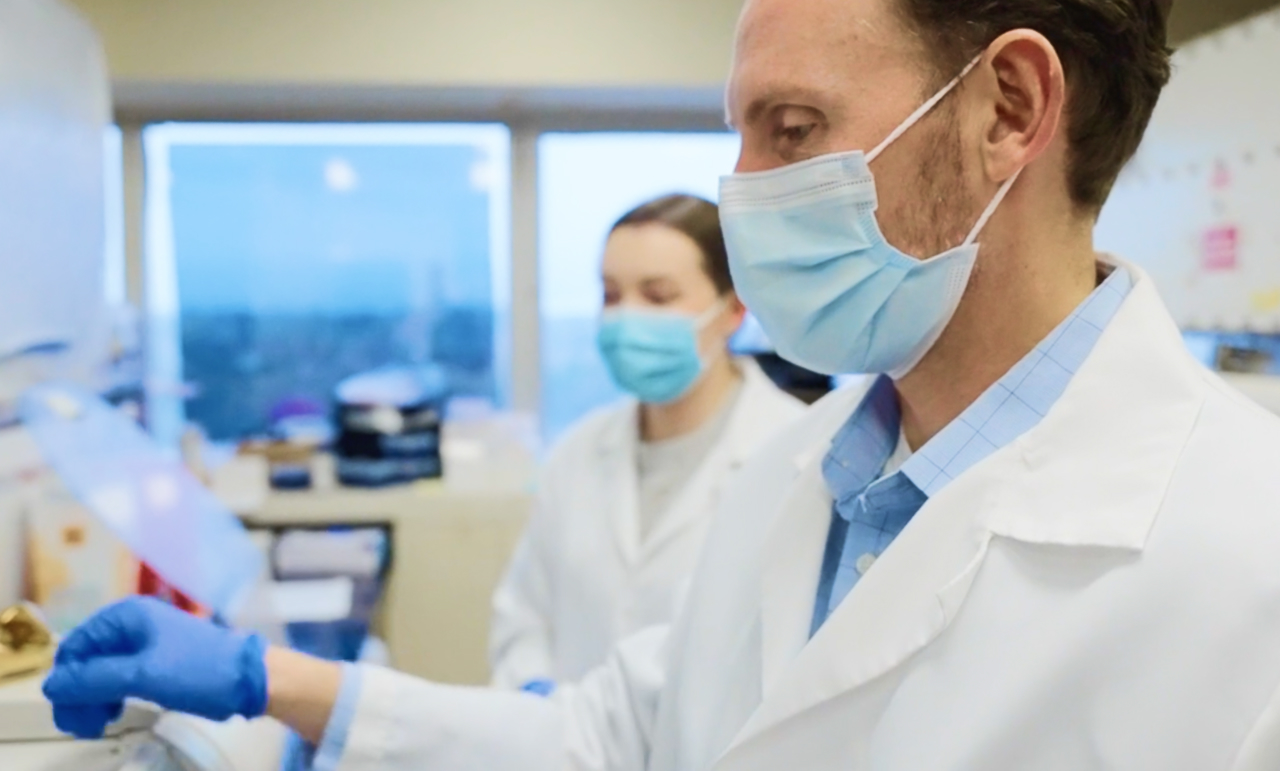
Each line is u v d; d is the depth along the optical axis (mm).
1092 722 566
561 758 865
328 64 2227
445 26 2244
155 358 2682
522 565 1647
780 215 695
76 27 1133
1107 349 657
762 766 686
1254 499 564
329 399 2758
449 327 2791
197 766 695
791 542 816
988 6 625
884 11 643
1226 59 1589
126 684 678
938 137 648
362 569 2045
